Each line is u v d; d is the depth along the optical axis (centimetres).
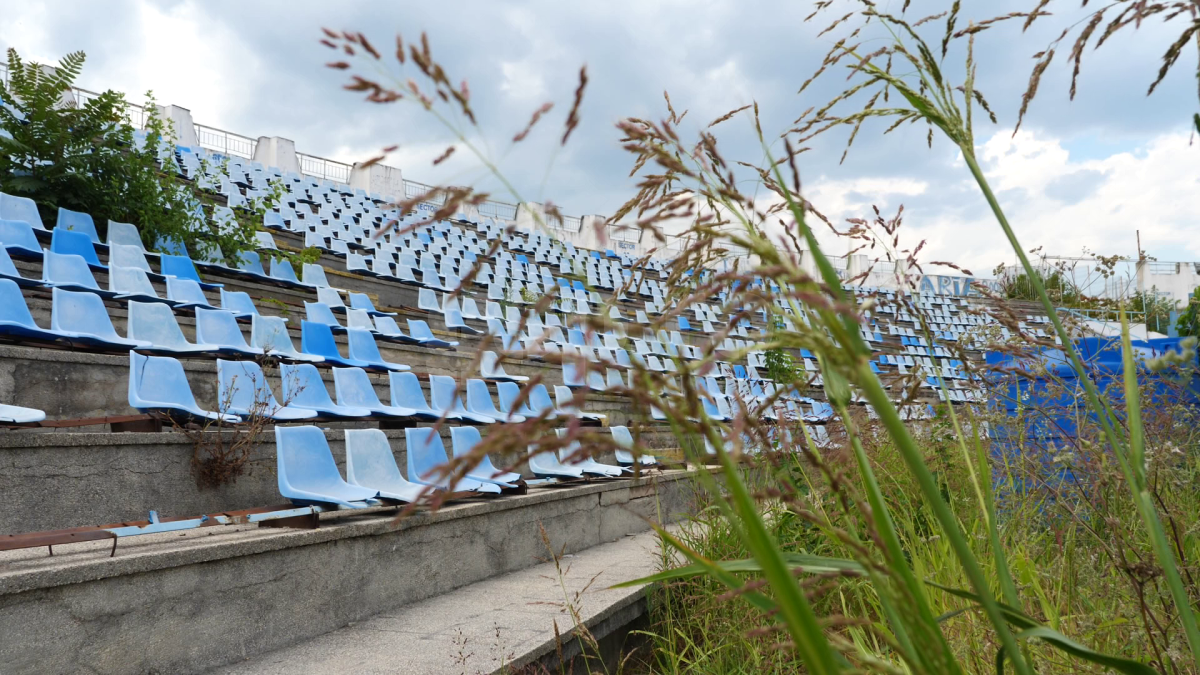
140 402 409
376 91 57
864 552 71
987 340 189
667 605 366
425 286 1366
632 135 68
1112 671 147
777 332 60
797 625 52
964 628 177
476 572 430
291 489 362
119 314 641
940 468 281
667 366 946
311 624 328
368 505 384
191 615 284
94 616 255
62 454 342
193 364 534
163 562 275
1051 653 159
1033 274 93
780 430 80
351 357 742
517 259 1900
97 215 848
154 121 916
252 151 2234
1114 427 147
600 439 55
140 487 372
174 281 725
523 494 498
